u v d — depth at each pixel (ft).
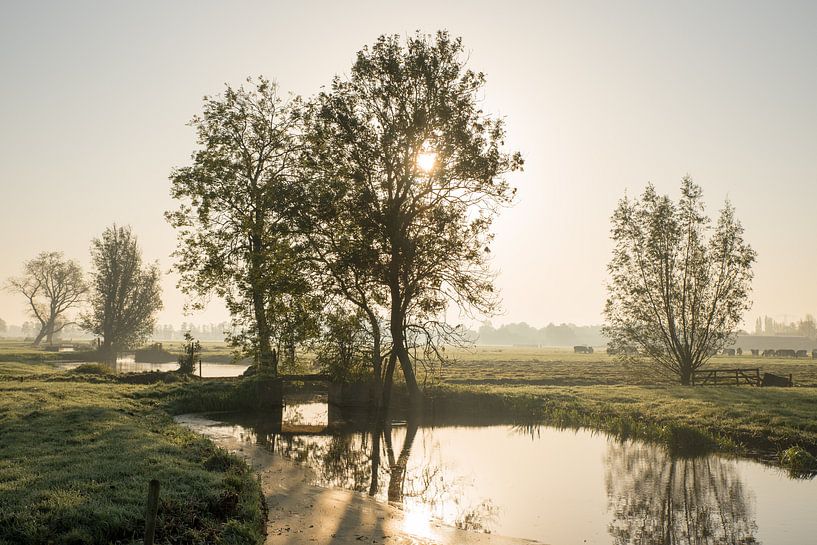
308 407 121.08
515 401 115.03
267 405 106.93
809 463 64.69
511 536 40.68
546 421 101.30
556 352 579.48
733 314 145.18
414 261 105.81
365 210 105.29
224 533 31.19
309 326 106.11
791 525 43.68
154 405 98.78
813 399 104.47
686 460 68.59
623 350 155.84
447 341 108.68
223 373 207.92
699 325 147.95
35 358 261.85
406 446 77.87
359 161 107.04
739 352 474.08
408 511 45.88
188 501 33.94
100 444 49.49
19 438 52.31
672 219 149.69
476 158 106.42
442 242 107.24
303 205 105.50
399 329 108.58
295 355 114.93
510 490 54.34
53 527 28.99
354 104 110.32
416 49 108.88
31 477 36.99
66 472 38.65
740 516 45.98
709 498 51.52
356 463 65.77
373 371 114.32
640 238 151.74
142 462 42.45
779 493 53.21
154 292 301.02
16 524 28.73
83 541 27.96
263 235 112.88
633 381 173.78
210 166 124.67
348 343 111.14
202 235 126.21
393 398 114.32
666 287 149.38
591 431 90.99
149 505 25.95
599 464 66.39
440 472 61.98
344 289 107.34
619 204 153.38
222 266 120.78
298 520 39.91
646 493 53.36
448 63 109.81
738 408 93.76
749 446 75.15
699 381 165.27
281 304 106.42
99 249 290.35
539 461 68.03
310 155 117.50
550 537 40.70
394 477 59.41
